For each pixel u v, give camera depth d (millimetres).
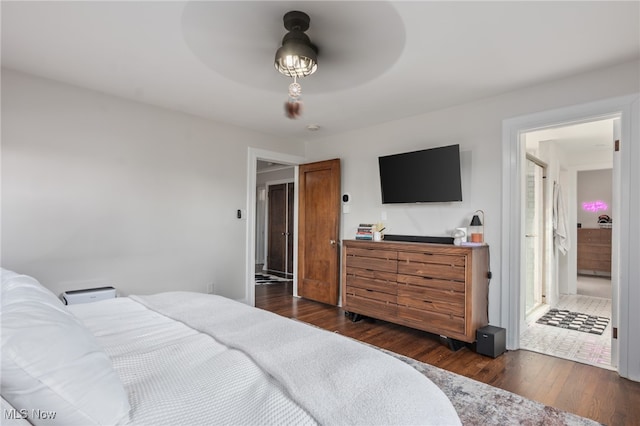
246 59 2467
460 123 3408
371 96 3176
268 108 3566
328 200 4594
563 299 5059
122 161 3283
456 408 2025
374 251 3594
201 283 3871
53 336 881
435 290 3088
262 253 8312
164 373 1103
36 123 2812
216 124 4027
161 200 3555
